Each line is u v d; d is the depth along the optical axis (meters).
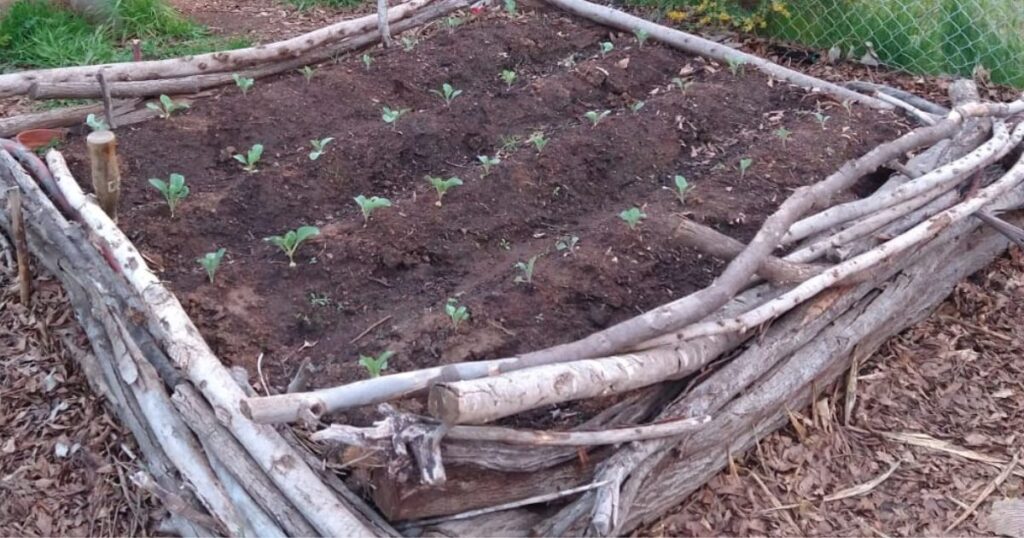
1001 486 3.58
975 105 4.75
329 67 5.77
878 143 5.06
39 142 4.90
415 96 5.52
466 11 6.69
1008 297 4.55
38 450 3.54
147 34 6.91
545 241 4.23
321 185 4.58
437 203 4.39
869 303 3.92
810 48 6.45
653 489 3.21
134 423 3.41
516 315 3.64
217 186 4.61
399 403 3.13
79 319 3.88
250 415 2.64
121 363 3.38
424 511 2.85
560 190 4.62
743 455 3.59
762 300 3.64
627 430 3.01
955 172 4.24
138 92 5.23
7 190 4.02
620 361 3.08
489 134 5.12
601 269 3.91
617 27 6.43
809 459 3.63
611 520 2.79
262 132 5.03
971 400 3.97
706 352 3.34
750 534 3.32
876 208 4.07
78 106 5.47
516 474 2.96
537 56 6.11
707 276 4.01
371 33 6.12
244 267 3.98
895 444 3.75
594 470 3.05
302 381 3.28
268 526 2.85
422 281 3.98
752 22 6.47
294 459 2.87
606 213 4.52
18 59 6.29
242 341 3.58
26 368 3.88
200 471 3.06
